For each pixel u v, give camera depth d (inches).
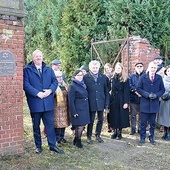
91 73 232.7
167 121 246.1
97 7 374.0
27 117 330.0
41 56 194.2
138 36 303.3
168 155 207.3
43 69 196.5
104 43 337.1
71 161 189.0
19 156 190.2
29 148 209.9
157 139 250.4
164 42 326.0
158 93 230.5
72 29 393.7
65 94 220.7
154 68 229.9
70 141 235.5
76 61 391.5
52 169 174.2
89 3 376.5
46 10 490.0
